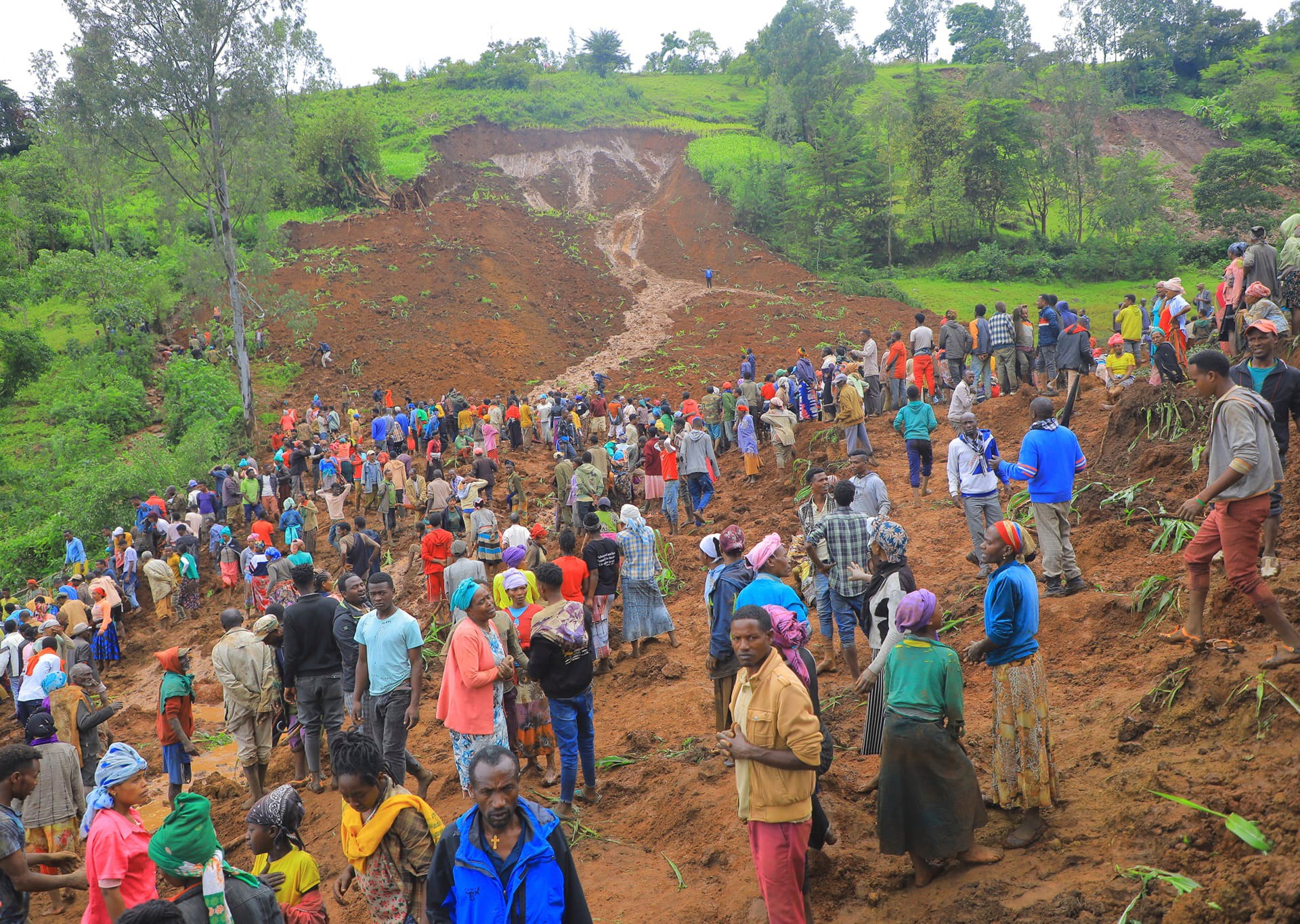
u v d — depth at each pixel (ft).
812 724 13.79
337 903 21.34
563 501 55.31
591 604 31.91
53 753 25.63
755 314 140.15
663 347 129.70
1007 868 15.62
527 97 243.60
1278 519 21.17
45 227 155.43
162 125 100.42
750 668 14.46
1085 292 179.22
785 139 233.96
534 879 11.91
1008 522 16.89
